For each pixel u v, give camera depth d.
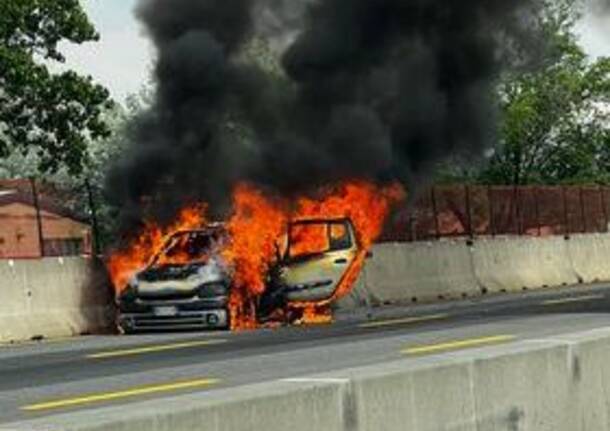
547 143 86.19
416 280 39.97
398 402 9.12
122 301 29.38
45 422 6.89
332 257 31.08
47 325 29.25
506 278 45.31
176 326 29.12
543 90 83.31
